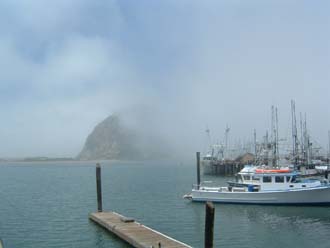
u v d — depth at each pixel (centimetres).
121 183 11750
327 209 5609
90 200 7250
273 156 9944
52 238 3966
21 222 4922
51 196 8081
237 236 4028
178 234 4131
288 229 4353
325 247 3588
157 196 7788
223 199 6141
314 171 9562
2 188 10300
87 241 3728
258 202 5916
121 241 3603
